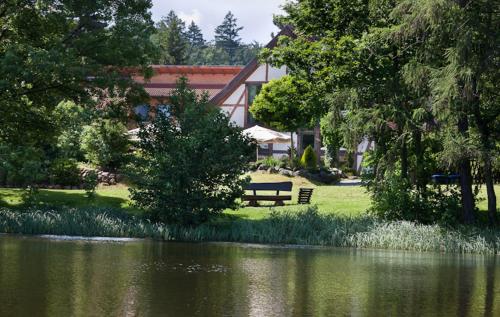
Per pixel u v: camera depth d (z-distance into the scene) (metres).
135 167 21.23
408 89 20.45
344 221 20.27
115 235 19.52
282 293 10.85
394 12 19.92
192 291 10.75
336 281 12.29
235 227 19.81
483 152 19.03
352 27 23.23
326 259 15.65
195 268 13.34
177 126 21.53
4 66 20.22
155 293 10.48
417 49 20.92
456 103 18.64
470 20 18.39
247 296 10.48
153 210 20.11
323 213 22.09
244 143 20.75
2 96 22.48
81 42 23.38
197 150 19.97
